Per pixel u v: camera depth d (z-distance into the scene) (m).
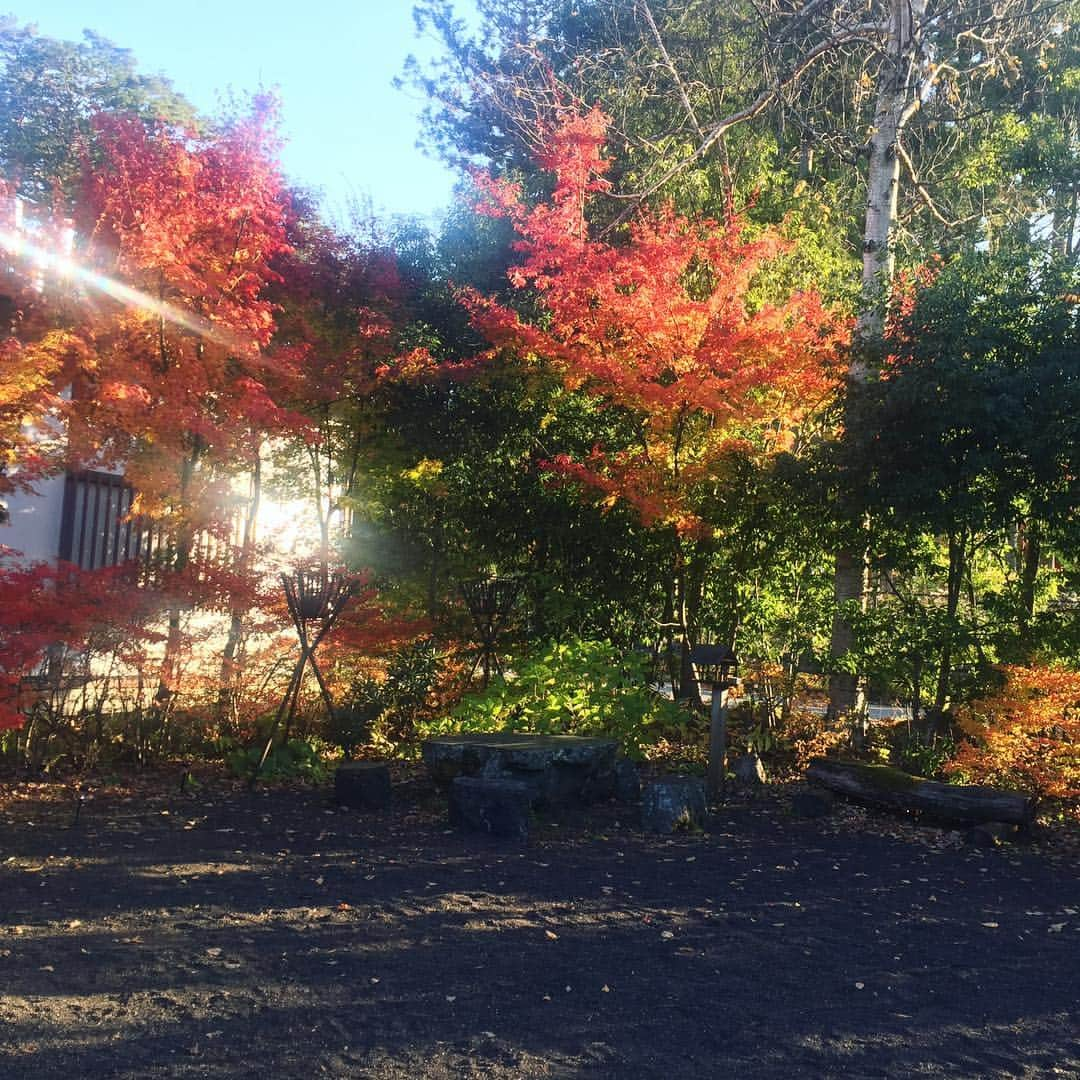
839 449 11.05
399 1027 4.50
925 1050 4.42
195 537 10.50
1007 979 5.36
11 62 28.86
